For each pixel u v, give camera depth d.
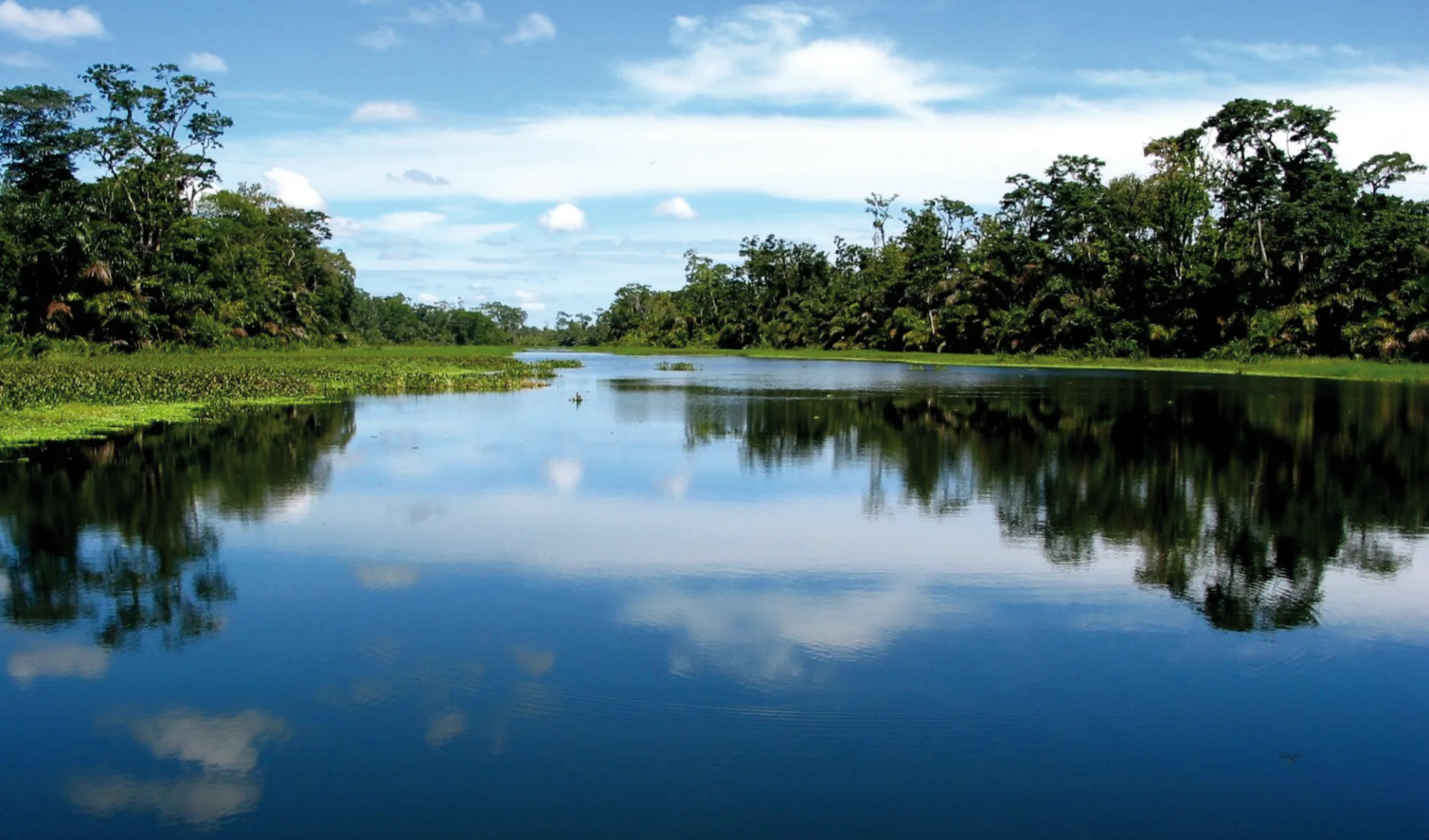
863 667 7.32
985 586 9.38
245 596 8.94
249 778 5.72
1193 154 60.78
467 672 7.20
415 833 5.17
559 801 5.46
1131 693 6.88
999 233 74.69
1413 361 49.97
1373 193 57.91
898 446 18.84
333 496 13.48
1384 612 8.63
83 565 9.92
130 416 22.53
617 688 6.91
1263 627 8.22
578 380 42.78
